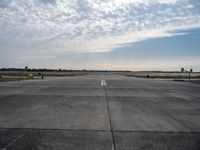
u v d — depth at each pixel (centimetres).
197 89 1611
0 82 2345
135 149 358
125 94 1218
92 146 370
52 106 785
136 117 606
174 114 655
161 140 405
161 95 1181
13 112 667
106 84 2094
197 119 588
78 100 952
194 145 380
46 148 359
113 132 454
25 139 404
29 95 1133
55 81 2619
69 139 406
